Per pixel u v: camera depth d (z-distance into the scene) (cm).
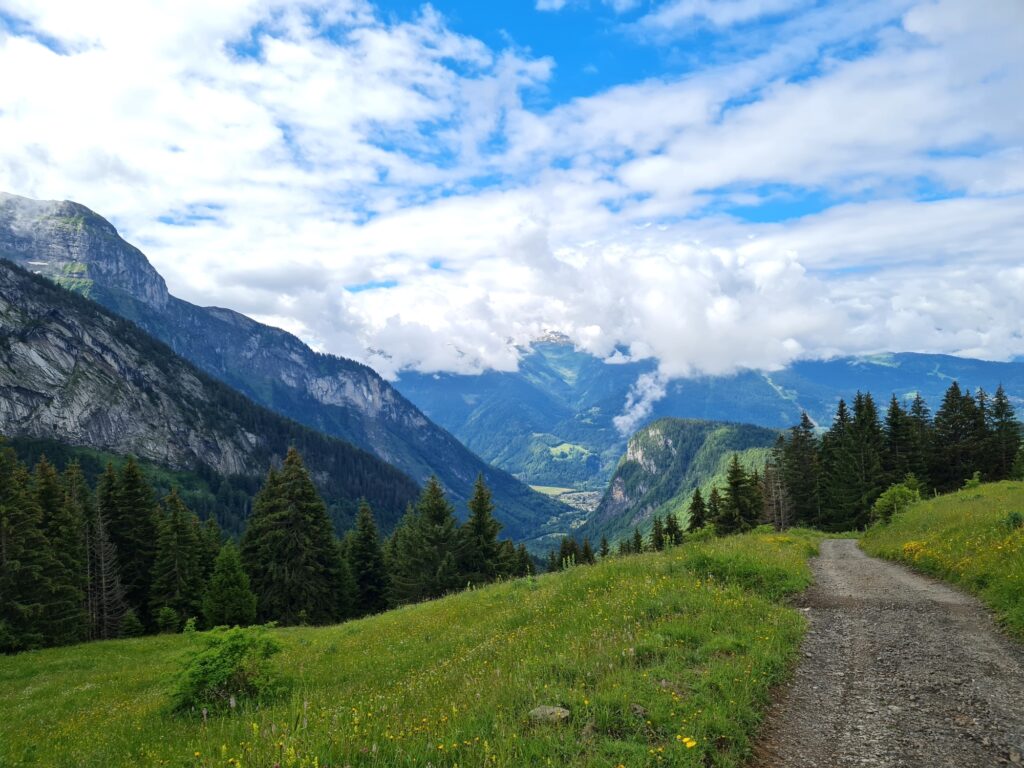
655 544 7619
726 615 1173
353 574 6200
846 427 6575
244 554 5053
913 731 707
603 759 572
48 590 3609
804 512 6894
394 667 1327
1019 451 6075
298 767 564
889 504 3791
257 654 1220
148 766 783
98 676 2275
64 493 4612
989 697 796
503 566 5231
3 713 1702
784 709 789
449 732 646
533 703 730
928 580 1697
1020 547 1449
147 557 5041
